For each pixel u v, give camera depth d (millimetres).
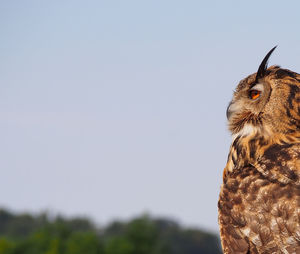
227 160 11828
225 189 10430
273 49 11539
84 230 104125
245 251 9805
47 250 96062
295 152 9984
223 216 10258
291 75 11016
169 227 184375
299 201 9195
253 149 10797
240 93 11867
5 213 139500
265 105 11031
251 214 9695
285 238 9148
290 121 10570
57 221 103188
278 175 9727
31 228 126062
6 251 94375
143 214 111500
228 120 12039
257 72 11469
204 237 182625
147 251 108125
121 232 113938
